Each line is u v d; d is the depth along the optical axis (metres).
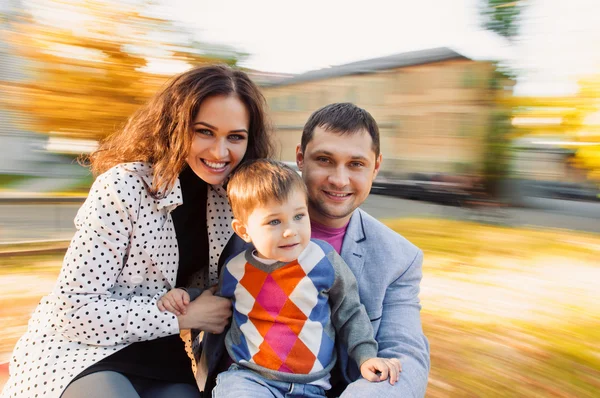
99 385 1.26
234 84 1.44
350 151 1.51
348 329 1.46
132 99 5.64
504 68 9.36
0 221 6.80
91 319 1.33
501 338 3.28
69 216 7.30
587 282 4.62
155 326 1.38
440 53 10.51
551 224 7.73
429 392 2.54
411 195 11.09
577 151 8.02
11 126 5.98
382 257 1.61
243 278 1.48
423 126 11.11
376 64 12.00
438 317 3.64
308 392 1.37
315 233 1.67
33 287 4.04
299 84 13.05
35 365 1.33
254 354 1.40
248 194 1.40
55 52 5.32
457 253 5.58
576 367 2.88
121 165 1.47
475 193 9.99
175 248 1.54
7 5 5.24
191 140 1.42
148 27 5.43
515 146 9.66
